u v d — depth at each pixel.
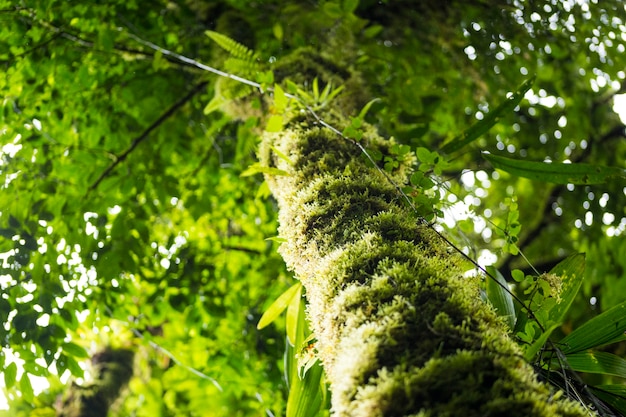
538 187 4.18
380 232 1.18
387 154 1.64
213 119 3.17
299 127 1.72
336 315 0.98
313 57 2.36
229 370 3.27
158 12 2.88
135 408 4.18
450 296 0.92
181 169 3.27
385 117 2.80
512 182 4.20
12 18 2.60
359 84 2.41
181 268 3.11
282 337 3.32
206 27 2.90
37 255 2.52
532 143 3.73
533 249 3.94
